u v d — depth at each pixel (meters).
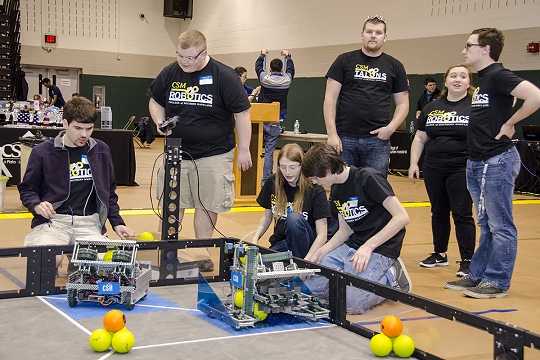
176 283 3.96
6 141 8.38
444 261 4.95
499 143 3.95
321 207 3.88
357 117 4.80
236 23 18.38
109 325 2.67
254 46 17.66
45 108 10.10
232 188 4.50
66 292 3.59
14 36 16.77
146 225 6.09
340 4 14.70
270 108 7.88
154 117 4.50
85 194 4.04
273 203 4.07
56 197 3.96
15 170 8.49
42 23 19.23
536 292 4.17
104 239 3.44
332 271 3.21
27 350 2.65
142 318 3.18
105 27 20.03
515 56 10.91
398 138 12.04
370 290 3.00
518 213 7.84
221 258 4.09
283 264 3.40
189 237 5.58
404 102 4.91
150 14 20.59
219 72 4.29
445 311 2.62
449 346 2.85
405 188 10.02
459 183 4.59
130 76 20.53
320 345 2.87
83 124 3.78
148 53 20.72
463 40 11.82
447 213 4.89
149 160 13.23
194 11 20.31
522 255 5.39
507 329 2.37
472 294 4.00
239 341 2.87
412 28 12.81
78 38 19.72
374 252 3.54
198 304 3.33
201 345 2.79
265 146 8.37
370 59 4.81
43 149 3.97
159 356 2.63
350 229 3.69
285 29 16.48
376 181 3.44
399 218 3.38
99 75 20.11
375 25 4.73
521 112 3.80
